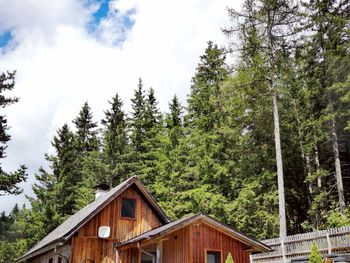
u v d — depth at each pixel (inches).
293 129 1045.2
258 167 1036.5
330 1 1010.1
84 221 621.9
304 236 606.5
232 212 959.6
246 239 549.3
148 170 1274.6
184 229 529.0
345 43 935.0
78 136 1660.9
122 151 1374.3
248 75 783.7
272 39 807.1
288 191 1002.7
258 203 943.0
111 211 670.5
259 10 800.9
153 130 1406.3
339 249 538.0
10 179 838.5
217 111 1047.6
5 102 986.7
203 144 1067.9
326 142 976.9
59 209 1359.5
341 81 903.7
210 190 1011.9
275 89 808.9
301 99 1030.4
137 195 709.3
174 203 1063.0
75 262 609.6
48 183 1432.1
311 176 925.8
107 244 645.3
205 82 1256.8
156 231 527.2
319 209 923.4
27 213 1362.0
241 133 1035.3
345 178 1029.2
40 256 853.2
